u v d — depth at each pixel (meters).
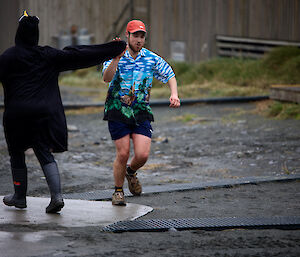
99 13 73.44
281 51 48.28
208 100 41.34
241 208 13.86
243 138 26.06
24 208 13.37
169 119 35.09
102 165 21.72
